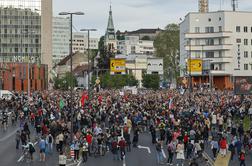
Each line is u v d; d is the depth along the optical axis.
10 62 167.62
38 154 42.00
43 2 192.12
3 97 85.88
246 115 61.91
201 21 142.38
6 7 185.62
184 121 48.84
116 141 39.75
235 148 40.78
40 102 68.38
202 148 39.34
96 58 157.25
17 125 62.94
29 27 187.25
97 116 55.78
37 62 176.00
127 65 195.62
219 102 70.94
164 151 44.00
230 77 137.75
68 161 38.62
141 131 56.47
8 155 41.25
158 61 114.31
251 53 139.62
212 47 140.12
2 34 184.75
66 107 63.88
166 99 77.56
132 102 70.81
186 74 132.12
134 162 38.31
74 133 46.59
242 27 139.62
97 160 39.47
